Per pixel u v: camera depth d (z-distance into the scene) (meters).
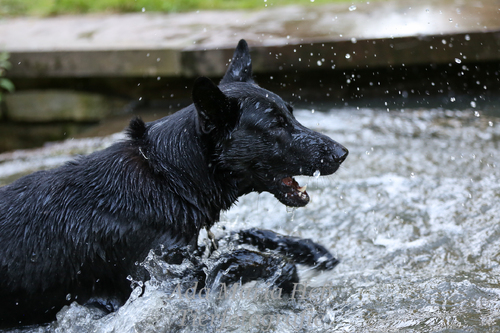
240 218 6.27
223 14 13.41
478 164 7.18
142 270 4.39
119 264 4.38
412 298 4.56
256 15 12.81
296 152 4.56
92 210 4.30
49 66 10.59
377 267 5.18
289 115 4.67
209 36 10.91
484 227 5.67
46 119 11.19
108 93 11.28
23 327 4.55
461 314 4.24
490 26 9.56
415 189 6.63
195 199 4.48
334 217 6.17
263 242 5.39
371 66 9.77
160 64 10.25
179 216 4.40
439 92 10.13
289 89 10.42
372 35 9.77
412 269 5.10
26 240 4.27
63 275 4.36
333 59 9.77
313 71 10.28
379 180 6.93
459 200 6.28
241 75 5.07
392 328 4.14
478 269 4.96
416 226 5.86
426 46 9.53
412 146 7.97
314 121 9.26
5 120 11.36
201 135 4.43
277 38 10.23
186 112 4.67
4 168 8.03
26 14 14.99
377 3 12.57
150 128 4.73
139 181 4.37
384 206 6.30
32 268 4.29
